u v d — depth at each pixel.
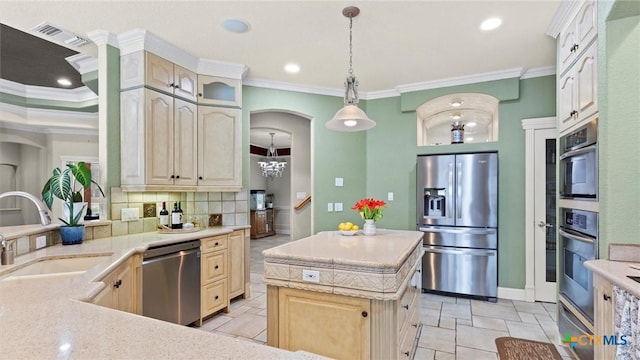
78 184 2.86
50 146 5.91
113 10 2.40
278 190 10.18
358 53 3.22
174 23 2.61
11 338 0.85
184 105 3.19
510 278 3.81
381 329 1.78
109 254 2.19
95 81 3.65
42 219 2.04
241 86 3.62
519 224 3.78
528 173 3.75
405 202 4.36
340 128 2.87
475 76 3.84
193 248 2.92
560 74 2.63
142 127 2.79
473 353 2.54
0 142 5.66
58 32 2.71
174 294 2.71
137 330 0.90
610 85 1.94
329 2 2.33
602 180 1.98
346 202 4.48
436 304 3.62
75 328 0.92
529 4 2.36
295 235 6.27
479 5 2.37
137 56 2.82
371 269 1.76
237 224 3.78
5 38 3.20
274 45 3.03
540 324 3.07
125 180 2.86
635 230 1.89
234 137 3.55
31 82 4.54
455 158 3.84
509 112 3.85
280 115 5.87
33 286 1.38
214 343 0.82
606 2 1.92
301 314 1.94
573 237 2.31
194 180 3.26
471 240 3.76
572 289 2.33
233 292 3.48
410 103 4.21
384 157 4.48
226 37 2.87
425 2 2.33
